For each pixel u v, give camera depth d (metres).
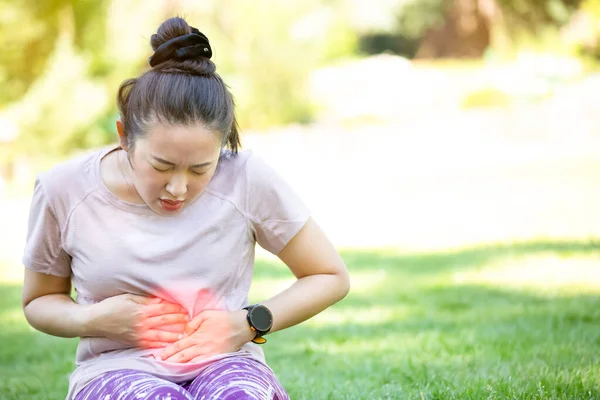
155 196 2.54
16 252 10.93
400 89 26.00
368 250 10.15
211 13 21.53
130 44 19.94
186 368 2.57
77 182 2.65
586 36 28.27
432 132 22.42
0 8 19.31
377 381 4.07
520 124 22.23
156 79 2.45
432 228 11.82
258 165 2.73
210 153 2.47
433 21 34.31
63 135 18.48
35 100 18.55
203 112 2.43
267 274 8.38
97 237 2.62
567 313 5.79
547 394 3.43
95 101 18.86
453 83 26.39
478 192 15.04
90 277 2.63
